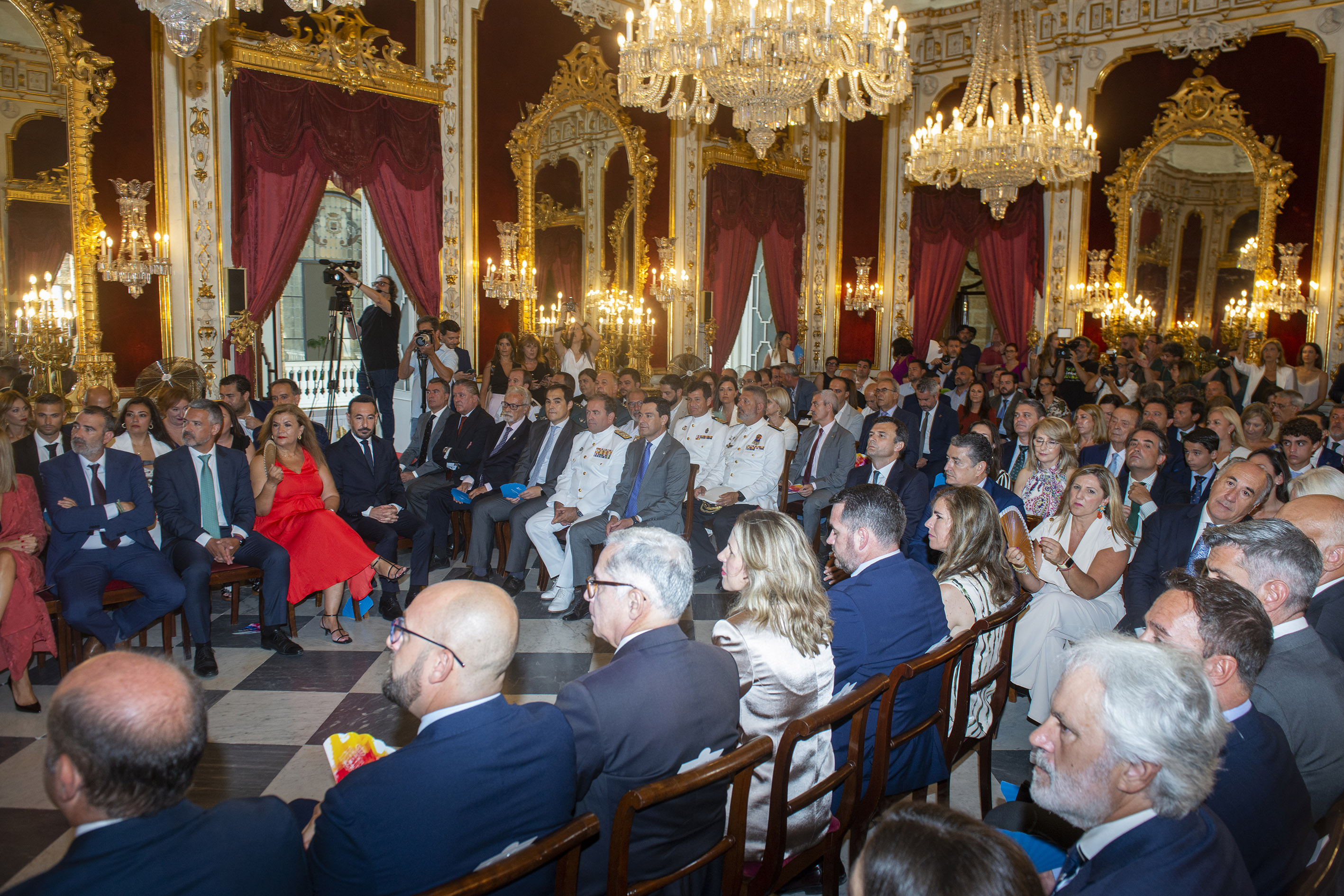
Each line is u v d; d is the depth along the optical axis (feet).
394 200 27.84
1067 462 15.96
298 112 25.45
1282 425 15.94
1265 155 33.55
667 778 5.71
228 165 24.86
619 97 33.71
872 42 18.20
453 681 5.49
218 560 14.85
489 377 28.30
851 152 41.70
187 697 4.44
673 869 6.28
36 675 13.88
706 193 37.35
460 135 29.30
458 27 28.96
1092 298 37.60
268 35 24.76
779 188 39.73
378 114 27.20
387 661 14.57
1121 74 36.58
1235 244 34.81
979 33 27.91
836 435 21.12
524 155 30.81
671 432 24.26
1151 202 36.40
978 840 3.36
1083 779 4.46
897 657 8.39
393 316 27.89
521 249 31.17
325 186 26.35
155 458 16.70
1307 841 5.65
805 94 18.79
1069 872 4.80
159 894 4.26
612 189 34.01
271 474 15.81
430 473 21.30
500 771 5.37
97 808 4.24
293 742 11.65
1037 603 12.10
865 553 8.74
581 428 20.29
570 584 17.15
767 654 7.35
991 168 26.89
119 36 22.99
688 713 6.35
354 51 26.37
